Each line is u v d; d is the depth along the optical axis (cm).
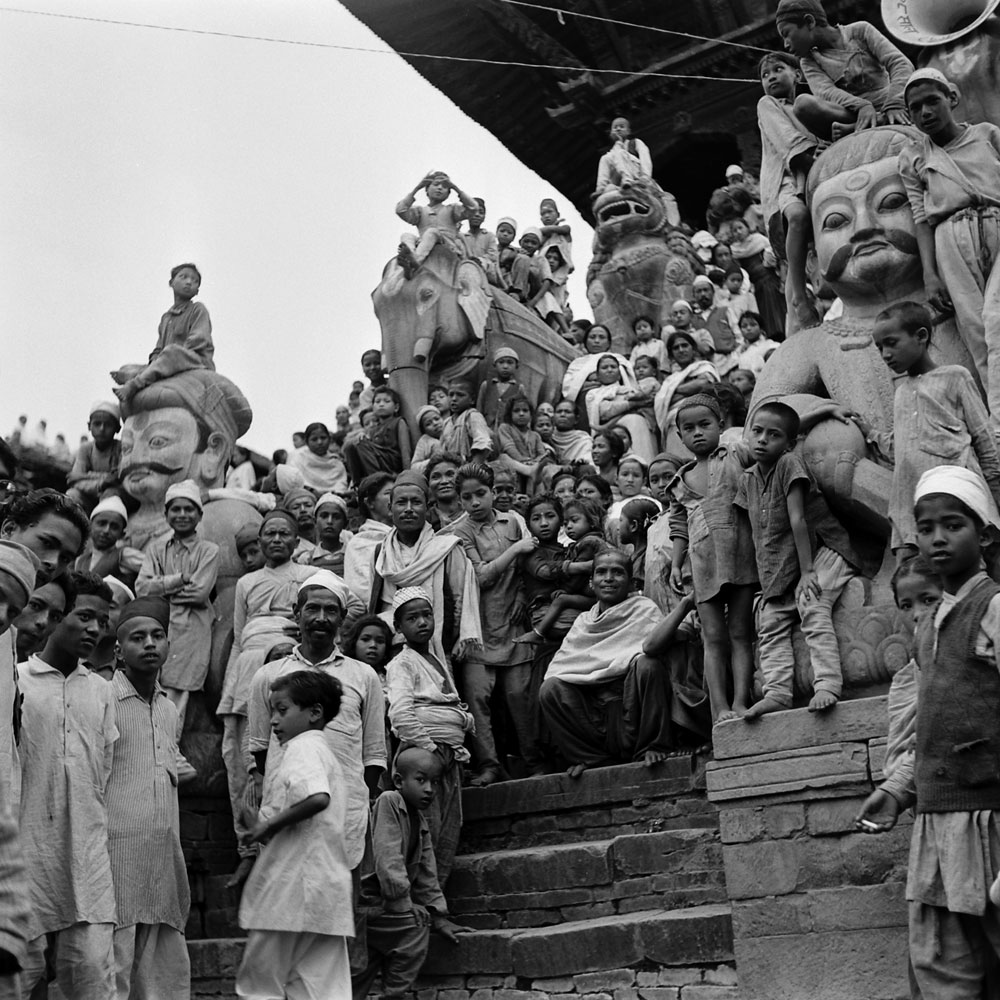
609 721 919
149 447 1212
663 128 2791
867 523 741
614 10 2728
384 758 780
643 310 2153
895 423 703
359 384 2125
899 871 666
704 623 778
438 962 830
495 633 1035
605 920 796
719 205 2186
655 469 1105
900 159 796
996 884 512
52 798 652
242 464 1625
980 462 682
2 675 519
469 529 1092
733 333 1959
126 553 1169
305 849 655
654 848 820
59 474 2272
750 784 714
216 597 1083
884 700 684
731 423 1188
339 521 1197
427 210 1841
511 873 868
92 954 645
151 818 716
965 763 548
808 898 688
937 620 566
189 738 1016
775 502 747
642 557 1069
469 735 1008
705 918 738
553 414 1752
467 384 1723
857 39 882
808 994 678
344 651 908
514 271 2078
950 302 770
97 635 682
